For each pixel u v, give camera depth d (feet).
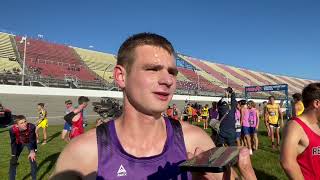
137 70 5.05
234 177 4.88
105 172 5.13
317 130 11.03
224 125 35.83
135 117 5.22
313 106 10.90
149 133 5.30
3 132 70.49
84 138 5.32
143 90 5.01
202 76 220.23
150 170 5.19
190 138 5.68
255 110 41.83
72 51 170.81
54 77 133.28
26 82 117.91
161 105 5.06
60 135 63.57
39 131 71.10
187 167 4.19
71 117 29.91
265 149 43.14
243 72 283.79
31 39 159.02
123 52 5.24
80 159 5.21
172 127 5.59
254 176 4.53
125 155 5.19
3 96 104.99
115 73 5.41
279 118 46.75
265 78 295.07
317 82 11.27
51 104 115.03
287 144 10.84
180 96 156.35
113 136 5.31
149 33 5.25
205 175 5.02
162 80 5.00
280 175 28.76
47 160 37.04
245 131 40.52
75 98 123.44
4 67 124.88
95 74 154.20
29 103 109.70
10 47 143.23
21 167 33.88
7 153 43.39
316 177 10.74
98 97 131.13
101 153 5.21
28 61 137.90
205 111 82.94
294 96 29.89
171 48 5.25
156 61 4.99
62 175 5.26
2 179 29.89
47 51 156.35
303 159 10.91
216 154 4.57
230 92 36.81
